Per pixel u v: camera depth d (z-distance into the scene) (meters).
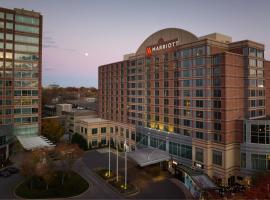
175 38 64.56
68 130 103.06
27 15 83.06
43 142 71.81
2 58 77.56
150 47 73.12
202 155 55.91
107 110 96.94
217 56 53.91
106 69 97.25
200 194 43.69
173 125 64.88
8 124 75.38
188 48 59.69
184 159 60.44
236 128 54.09
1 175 54.84
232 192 46.53
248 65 55.91
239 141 53.53
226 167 52.03
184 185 51.47
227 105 52.19
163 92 68.25
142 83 76.88
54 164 55.00
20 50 81.69
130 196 45.31
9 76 79.06
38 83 86.06
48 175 47.12
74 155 55.72
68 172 55.94
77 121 94.94
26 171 47.16
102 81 100.50
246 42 55.88
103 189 48.44
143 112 76.69
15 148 75.31
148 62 74.06
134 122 81.12
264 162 49.88
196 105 57.66
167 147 66.19
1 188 47.78
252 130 51.22
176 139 62.91
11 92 79.50
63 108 116.38
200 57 56.44
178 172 56.31
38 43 85.81
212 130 54.94
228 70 52.50
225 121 51.91
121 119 87.75
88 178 54.81
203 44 55.53
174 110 64.50
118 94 89.50
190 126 59.44
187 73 60.12
